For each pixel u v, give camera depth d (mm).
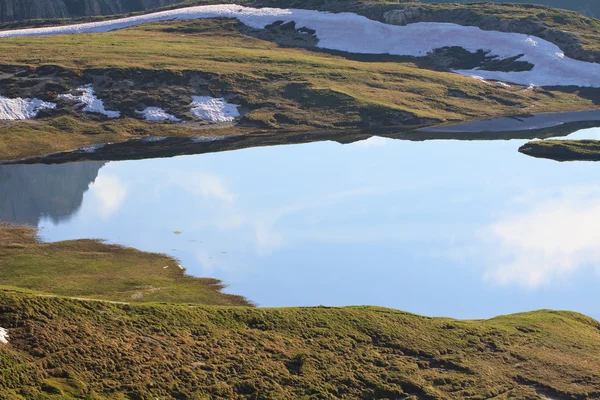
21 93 104500
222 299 50344
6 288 41031
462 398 36094
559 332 42594
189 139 99562
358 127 107312
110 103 105875
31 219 67188
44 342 35406
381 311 43125
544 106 121000
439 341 40594
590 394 36438
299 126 106375
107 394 34000
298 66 124812
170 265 56781
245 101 111000
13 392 32438
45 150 91938
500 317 45094
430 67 134250
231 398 35125
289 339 39531
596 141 98000
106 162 88438
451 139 102688
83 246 59844
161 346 37344
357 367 37906
